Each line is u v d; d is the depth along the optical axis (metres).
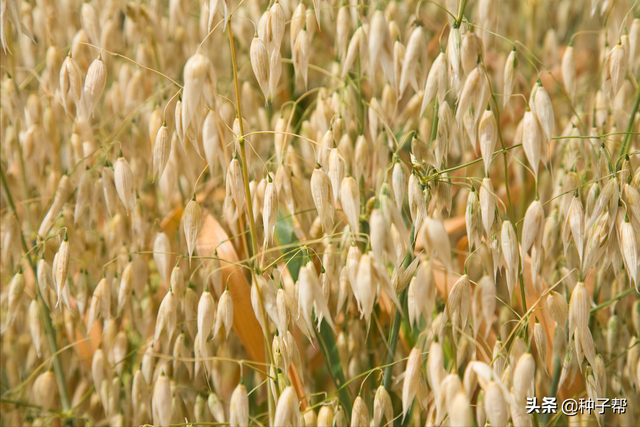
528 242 0.62
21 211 0.77
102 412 0.74
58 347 0.74
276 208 0.62
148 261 0.73
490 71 0.80
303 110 0.78
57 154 0.75
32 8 0.75
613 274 0.73
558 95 0.79
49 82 0.72
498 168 0.78
